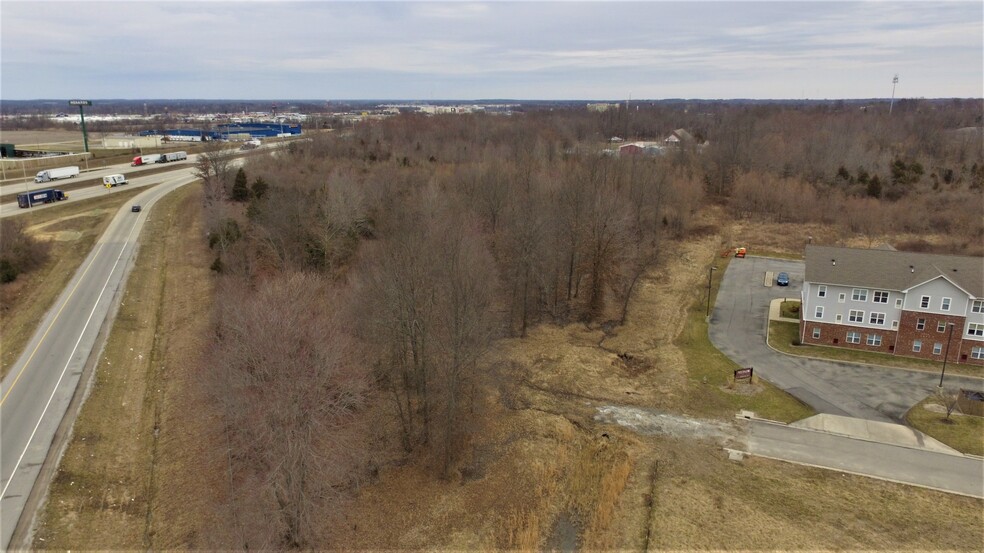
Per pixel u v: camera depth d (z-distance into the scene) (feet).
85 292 183.83
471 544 100.27
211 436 121.60
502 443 125.70
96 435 121.70
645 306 199.21
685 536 98.73
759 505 104.68
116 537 99.50
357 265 171.94
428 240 140.87
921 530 97.35
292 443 93.81
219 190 238.07
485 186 236.02
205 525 101.50
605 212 189.16
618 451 121.80
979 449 116.88
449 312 116.67
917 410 130.93
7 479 107.24
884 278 155.43
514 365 158.71
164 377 144.77
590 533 101.60
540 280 188.44
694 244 267.80
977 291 145.18
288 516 97.91
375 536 101.55
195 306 177.06
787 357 159.02
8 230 197.67
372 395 135.23
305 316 113.39
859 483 108.99
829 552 93.86
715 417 132.36
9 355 148.15
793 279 220.64
